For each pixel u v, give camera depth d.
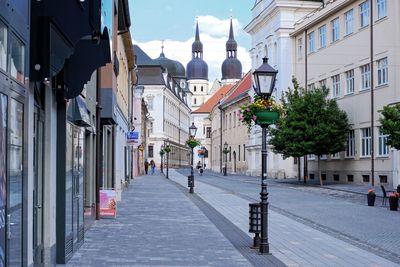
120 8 26.84
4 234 6.03
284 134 44.44
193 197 31.52
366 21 43.09
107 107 21.00
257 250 12.99
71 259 11.36
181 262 11.23
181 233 15.78
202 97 172.00
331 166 48.94
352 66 45.03
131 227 17.02
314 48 53.19
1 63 5.91
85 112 12.39
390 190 35.97
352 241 14.96
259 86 13.44
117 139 28.78
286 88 58.47
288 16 59.06
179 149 135.25
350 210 24.30
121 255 11.95
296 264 11.33
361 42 43.62
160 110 111.88
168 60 159.88
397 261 11.94
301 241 14.77
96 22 8.55
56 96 10.36
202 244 13.75
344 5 46.00
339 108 45.72
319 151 44.16
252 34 70.88
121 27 29.42
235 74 166.00
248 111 13.27
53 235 10.27
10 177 6.37
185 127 149.50
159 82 111.56
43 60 7.68
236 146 85.06
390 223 19.39
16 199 6.71
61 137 10.54
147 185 45.69
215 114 108.06
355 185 42.91
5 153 6.11
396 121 26.16
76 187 12.33
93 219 18.81
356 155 44.19
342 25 46.94
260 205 13.20
